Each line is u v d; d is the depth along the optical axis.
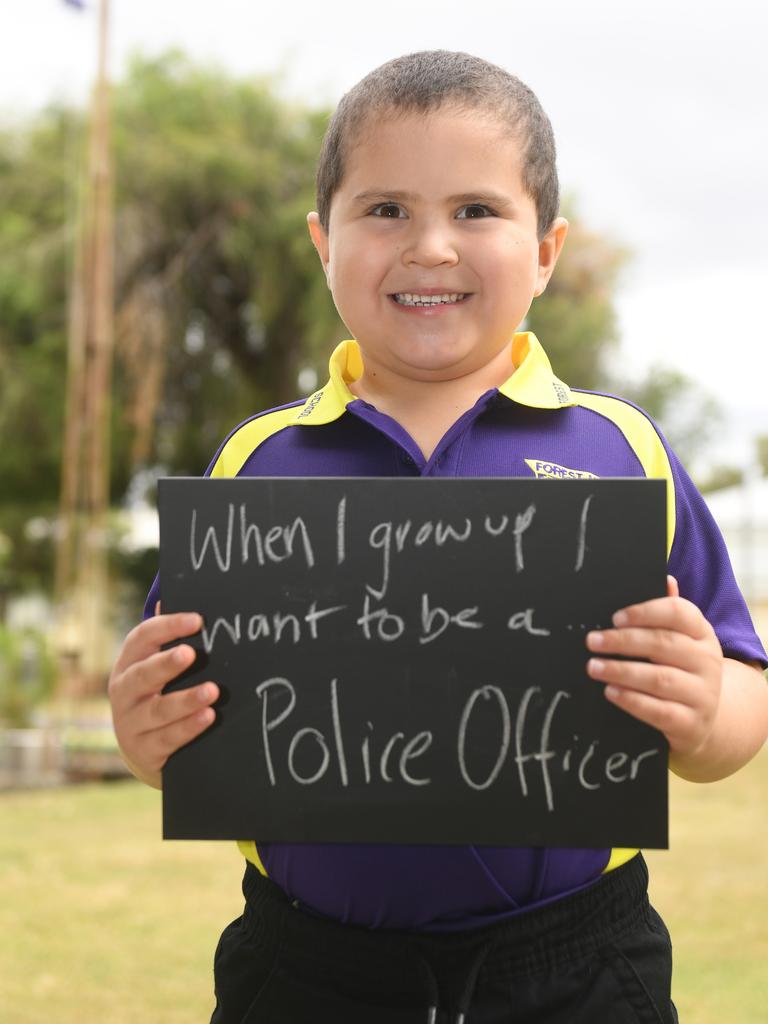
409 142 1.44
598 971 1.43
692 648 1.29
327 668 1.36
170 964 4.33
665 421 21.59
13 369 18.61
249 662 1.37
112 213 18.17
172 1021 3.71
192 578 1.38
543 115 1.58
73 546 15.93
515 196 1.48
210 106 19.67
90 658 16.64
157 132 19.19
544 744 1.33
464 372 1.56
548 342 19.55
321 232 1.70
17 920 4.93
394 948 1.42
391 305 1.50
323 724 1.36
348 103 1.55
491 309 1.48
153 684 1.34
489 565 1.35
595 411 1.63
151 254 18.92
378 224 1.49
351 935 1.44
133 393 18.73
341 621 1.36
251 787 1.36
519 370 1.58
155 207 18.69
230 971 1.54
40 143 19.25
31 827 7.27
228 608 1.38
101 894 5.41
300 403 1.72
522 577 1.35
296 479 1.38
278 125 19.81
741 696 1.46
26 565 21.78
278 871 1.51
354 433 1.59
